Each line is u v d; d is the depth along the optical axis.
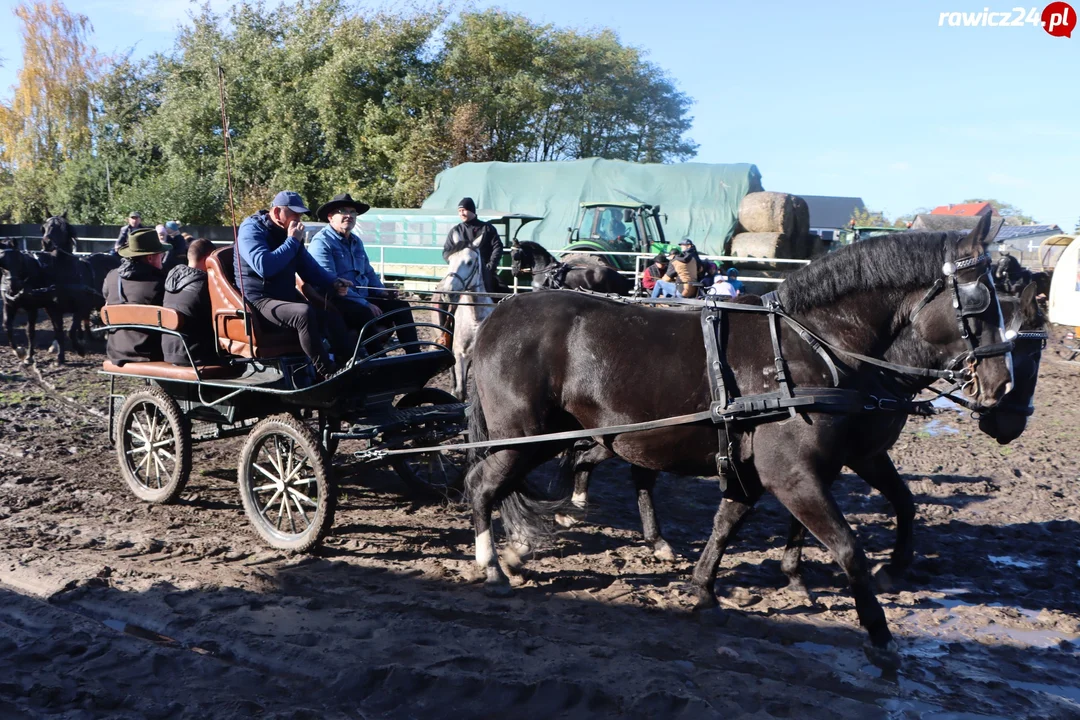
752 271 17.94
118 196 30.53
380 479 7.27
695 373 4.51
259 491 5.86
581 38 35.59
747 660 4.17
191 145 30.80
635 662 4.09
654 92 37.66
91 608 4.64
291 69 30.80
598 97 35.72
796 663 4.15
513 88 32.38
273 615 4.55
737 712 3.65
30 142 37.53
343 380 5.52
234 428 6.37
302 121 30.36
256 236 5.77
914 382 4.54
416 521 6.24
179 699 3.71
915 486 7.43
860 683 3.95
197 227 26.11
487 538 5.12
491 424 5.07
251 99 31.20
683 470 4.71
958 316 4.27
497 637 4.33
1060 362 14.77
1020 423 4.97
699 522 6.48
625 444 4.73
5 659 4.02
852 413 4.30
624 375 4.64
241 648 4.18
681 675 3.97
